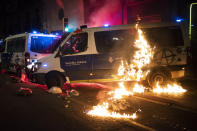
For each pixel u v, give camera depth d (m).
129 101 5.78
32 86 8.26
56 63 7.20
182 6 9.89
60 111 4.99
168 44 6.88
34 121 4.33
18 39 10.26
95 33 7.03
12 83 8.88
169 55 6.83
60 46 7.09
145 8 12.38
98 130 3.88
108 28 7.05
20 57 9.84
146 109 5.10
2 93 6.90
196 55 8.61
